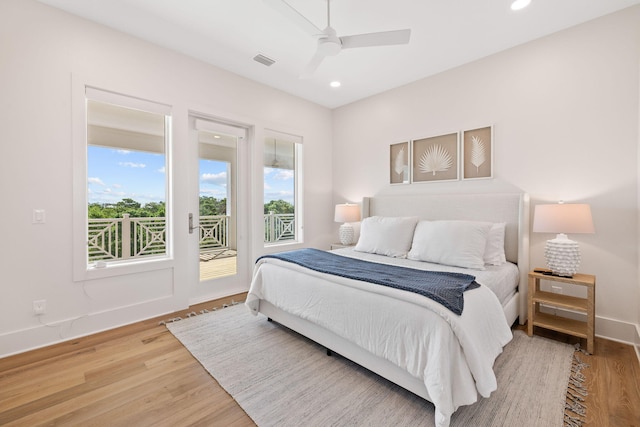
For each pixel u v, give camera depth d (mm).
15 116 2150
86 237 2490
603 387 1719
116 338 2414
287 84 3783
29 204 2215
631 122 2299
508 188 2943
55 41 2307
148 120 2920
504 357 2057
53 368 1973
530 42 2775
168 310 2973
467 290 1756
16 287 2176
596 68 2443
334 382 1813
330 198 4707
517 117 2869
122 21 2498
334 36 2098
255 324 2713
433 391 1355
